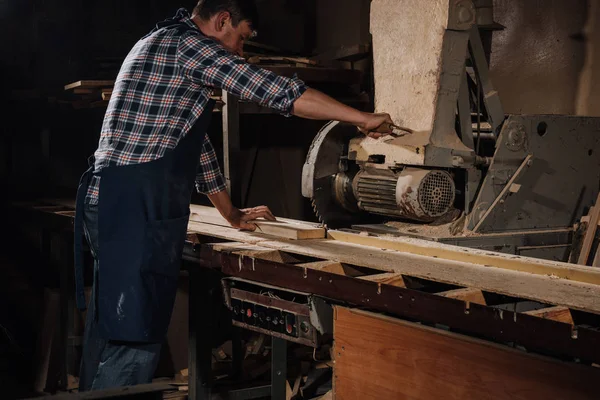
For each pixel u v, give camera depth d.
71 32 7.08
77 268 2.79
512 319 1.85
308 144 5.59
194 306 3.38
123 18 7.28
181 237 2.75
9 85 7.04
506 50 4.49
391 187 3.13
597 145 3.27
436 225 3.12
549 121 3.13
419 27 3.05
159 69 2.60
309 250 2.79
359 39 5.25
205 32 2.74
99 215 2.64
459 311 1.97
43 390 4.95
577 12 4.09
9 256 6.46
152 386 1.52
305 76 4.52
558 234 3.17
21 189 6.84
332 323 2.55
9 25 7.02
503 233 3.05
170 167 2.63
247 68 2.54
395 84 3.17
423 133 2.99
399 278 2.32
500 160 3.04
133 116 2.62
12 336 5.66
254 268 2.67
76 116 7.08
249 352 4.78
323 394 4.27
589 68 4.05
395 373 2.26
